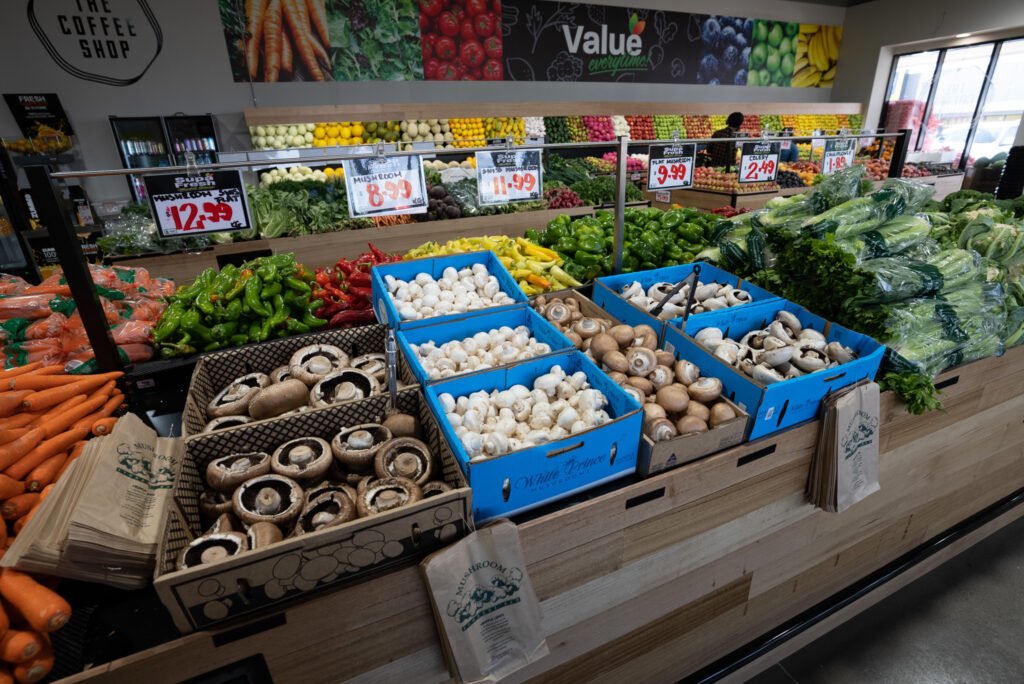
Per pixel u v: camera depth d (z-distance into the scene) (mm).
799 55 8906
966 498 2398
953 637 2098
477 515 1209
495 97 6965
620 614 1536
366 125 5938
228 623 1008
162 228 1669
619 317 2057
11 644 945
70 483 1092
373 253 2570
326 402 1473
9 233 4574
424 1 6180
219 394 1536
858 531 2027
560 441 1223
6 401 1350
